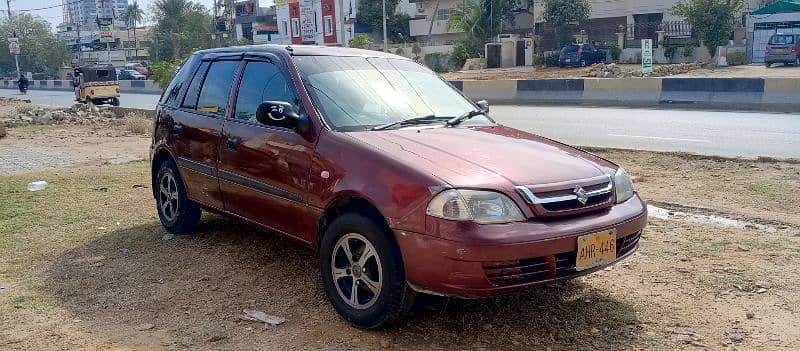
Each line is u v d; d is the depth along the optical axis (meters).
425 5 58.59
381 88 4.88
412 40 60.03
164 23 75.44
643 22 41.56
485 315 4.20
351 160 4.02
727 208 6.76
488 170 3.76
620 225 3.86
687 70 28.00
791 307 4.23
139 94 41.53
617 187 4.11
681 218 6.44
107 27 82.56
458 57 43.78
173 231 6.10
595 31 41.84
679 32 37.50
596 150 10.62
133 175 9.38
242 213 5.07
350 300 4.08
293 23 29.02
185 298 4.62
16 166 10.84
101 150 13.13
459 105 5.15
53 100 39.41
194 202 5.77
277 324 4.13
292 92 4.64
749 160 9.30
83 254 5.67
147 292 4.76
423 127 4.59
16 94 49.72
